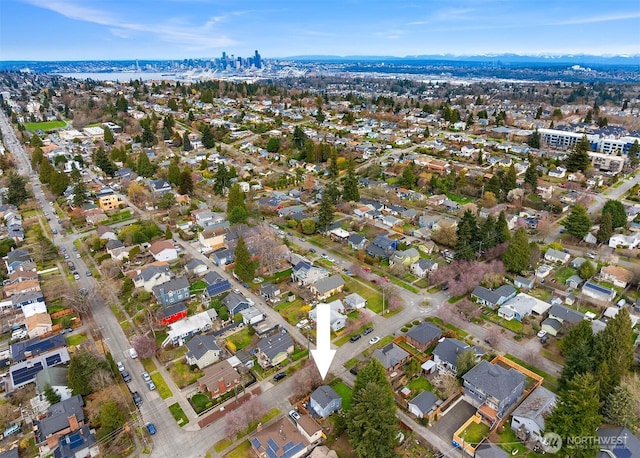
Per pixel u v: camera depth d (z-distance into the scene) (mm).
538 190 117188
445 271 74438
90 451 43156
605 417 44250
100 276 78688
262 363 55812
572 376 47375
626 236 86438
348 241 90250
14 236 93125
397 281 76062
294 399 50219
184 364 56469
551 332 60500
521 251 74625
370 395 40969
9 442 45188
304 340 60875
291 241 92375
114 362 54438
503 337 60500
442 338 59000
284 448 42438
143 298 70312
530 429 44125
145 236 89625
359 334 61406
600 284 73000
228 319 65500
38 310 66312
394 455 41062
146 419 47844
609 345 47250
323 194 105312
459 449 43375
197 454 43562
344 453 43312
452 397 48844
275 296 71375
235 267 74375
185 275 77562
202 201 116062
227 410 48938
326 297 70750
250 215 100750
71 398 48594
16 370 53719
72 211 106688
